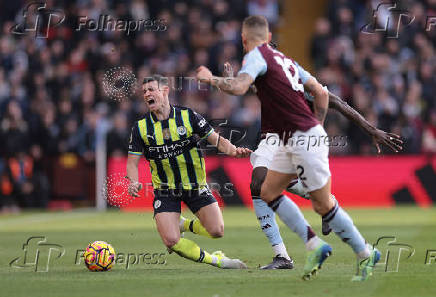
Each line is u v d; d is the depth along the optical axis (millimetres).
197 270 23594
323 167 19250
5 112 62906
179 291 18734
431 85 64750
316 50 65625
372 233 37156
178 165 24422
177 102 60344
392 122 61344
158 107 24125
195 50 67375
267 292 18453
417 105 63281
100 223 46375
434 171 59250
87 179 60125
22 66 65875
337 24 66562
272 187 20062
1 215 55312
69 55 66250
